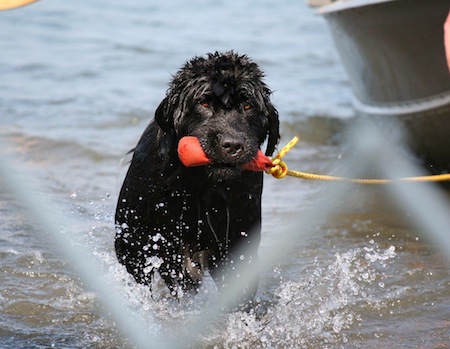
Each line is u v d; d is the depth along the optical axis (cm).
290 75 2414
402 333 847
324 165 1586
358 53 1562
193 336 862
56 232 1187
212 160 780
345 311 913
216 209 842
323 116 1912
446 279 1003
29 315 901
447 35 872
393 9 1320
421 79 1384
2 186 1405
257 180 850
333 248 1148
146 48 2683
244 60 822
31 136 1695
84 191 1393
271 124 852
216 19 3419
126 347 828
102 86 2167
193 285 905
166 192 838
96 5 3562
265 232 1227
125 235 889
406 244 1154
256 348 832
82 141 1675
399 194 1392
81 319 897
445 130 1423
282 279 1040
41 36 2842
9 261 1061
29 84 2169
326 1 1853
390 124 1586
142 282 919
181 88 814
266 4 3897
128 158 1434
